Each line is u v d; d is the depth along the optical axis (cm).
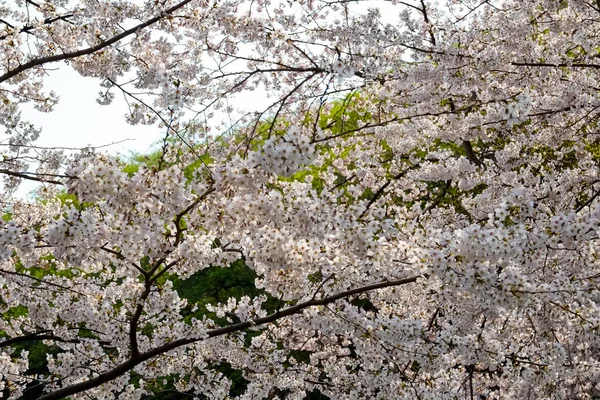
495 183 927
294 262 489
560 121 898
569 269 552
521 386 672
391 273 586
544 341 631
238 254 520
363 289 553
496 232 418
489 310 496
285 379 770
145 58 655
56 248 428
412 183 989
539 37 838
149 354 590
